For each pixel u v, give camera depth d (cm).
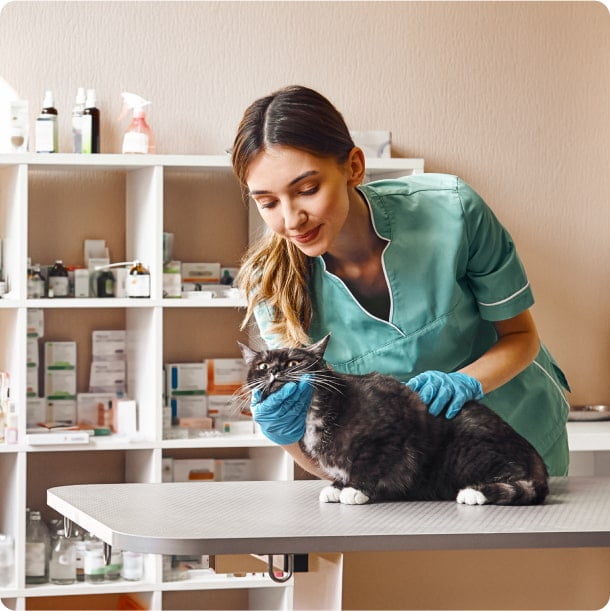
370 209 182
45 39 327
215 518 145
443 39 353
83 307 324
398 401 161
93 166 309
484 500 156
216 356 343
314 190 155
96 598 334
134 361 327
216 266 334
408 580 354
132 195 327
